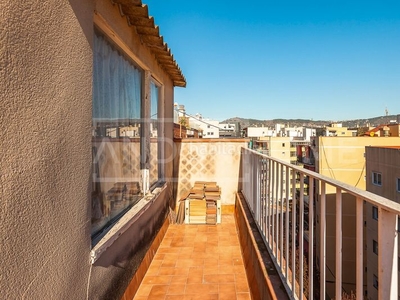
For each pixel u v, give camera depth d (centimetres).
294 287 158
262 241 253
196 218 448
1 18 88
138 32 256
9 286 89
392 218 83
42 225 107
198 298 235
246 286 254
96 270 163
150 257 303
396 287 83
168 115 461
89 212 153
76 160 137
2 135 87
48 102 113
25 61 98
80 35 142
